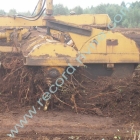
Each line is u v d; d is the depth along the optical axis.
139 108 6.92
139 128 6.05
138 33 21.84
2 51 9.14
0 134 5.66
